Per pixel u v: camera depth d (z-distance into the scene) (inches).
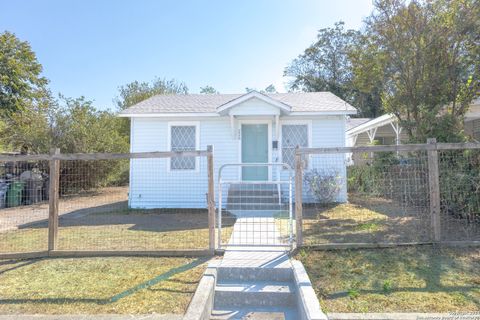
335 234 227.3
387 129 669.9
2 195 450.3
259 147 410.3
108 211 386.6
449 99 306.7
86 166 597.6
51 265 176.1
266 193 378.9
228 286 150.3
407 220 265.9
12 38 583.8
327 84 1461.6
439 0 292.0
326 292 134.2
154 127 410.0
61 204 466.9
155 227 278.4
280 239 214.4
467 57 290.8
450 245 190.2
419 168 259.8
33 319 114.1
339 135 400.5
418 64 303.3
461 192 239.6
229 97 491.5
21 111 600.1
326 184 362.3
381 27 315.9
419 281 143.9
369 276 150.6
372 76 337.1
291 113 389.4
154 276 157.0
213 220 190.7
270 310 138.6
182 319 111.0
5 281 152.7
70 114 605.0
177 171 407.8
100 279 153.9
